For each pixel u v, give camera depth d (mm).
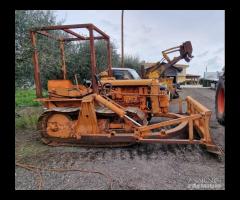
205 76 31047
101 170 3523
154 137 4305
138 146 4672
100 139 4480
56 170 3549
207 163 3721
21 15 6609
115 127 4797
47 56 6688
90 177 3297
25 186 3062
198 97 15203
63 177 3311
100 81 5770
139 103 6289
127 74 9578
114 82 6270
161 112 6289
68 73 10500
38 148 4633
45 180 3225
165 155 4125
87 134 4547
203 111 4184
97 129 4578
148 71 11805
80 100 4938
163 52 11094
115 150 4461
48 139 4859
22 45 6090
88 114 4539
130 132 4695
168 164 3709
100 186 3033
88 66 11219
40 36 6875
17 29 6461
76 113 4770
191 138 4098
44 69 7031
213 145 3959
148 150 4426
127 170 3510
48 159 4027
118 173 3410
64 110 4672
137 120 4828
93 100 4660
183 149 4438
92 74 4781
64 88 5160
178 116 5945
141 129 4328
